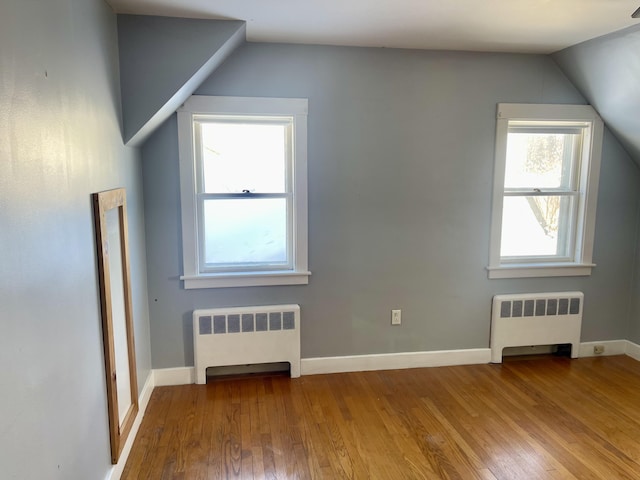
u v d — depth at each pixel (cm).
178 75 247
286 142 312
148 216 295
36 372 128
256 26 260
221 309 308
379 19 248
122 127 239
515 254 354
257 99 296
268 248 321
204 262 314
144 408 274
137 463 225
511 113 324
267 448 239
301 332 324
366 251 324
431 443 244
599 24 253
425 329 340
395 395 298
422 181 323
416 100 314
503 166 329
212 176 309
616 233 355
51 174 142
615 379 323
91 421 177
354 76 305
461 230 333
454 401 290
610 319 366
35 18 132
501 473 220
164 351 310
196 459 229
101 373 190
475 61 315
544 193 346
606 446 242
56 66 148
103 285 190
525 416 272
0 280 109
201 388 306
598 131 336
